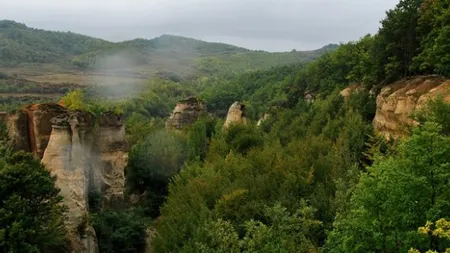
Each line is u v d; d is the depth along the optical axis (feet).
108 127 130.31
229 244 66.59
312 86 262.06
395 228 49.24
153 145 160.56
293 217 67.62
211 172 111.55
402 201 48.75
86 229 97.76
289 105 279.49
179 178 126.21
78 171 99.50
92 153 122.31
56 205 84.33
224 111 444.55
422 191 48.52
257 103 380.17
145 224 121.60
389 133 112.06
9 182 74.33
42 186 78.07
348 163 92.68
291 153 118.42
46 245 79.15
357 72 174.81
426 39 117.50
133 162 157.48
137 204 146.92
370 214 50.60
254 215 84.74
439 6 113.91
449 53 104.37
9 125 111.24
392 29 131.44
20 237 69.05
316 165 98.73
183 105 224.53
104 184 127.65
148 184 158.81
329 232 58.18
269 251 57.98
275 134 162.81
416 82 111.86
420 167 49.90
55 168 96.94
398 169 50.72
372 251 49.73
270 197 90.02
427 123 52.95
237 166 112.37
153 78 572.51
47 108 107.86
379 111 122.83
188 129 195.00
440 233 36.58
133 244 115.85
